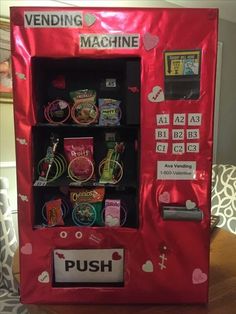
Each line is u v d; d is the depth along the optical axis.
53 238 0.85
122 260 0.87
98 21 0.79
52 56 0.81
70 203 0.97
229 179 2.25
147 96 0.81
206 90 0.81
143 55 0.80
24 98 0.81
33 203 0.86
